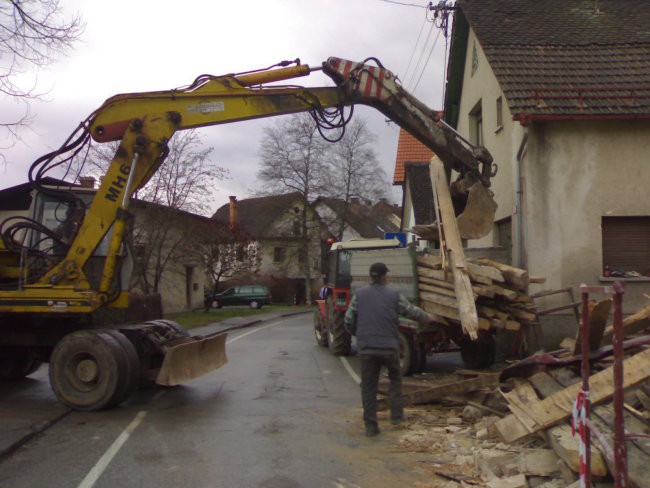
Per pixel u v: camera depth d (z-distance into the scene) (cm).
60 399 789
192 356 893
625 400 522
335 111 936
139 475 536
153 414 773
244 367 1205
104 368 776
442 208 980
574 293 1175
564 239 1184
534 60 1316
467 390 725
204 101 892
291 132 4669
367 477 530
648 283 1154
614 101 1191
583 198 1188
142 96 879
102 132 873
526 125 1152
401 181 3188
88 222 845
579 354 615
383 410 756
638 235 1211
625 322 735
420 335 1020
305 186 4669
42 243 907
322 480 523
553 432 504
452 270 901
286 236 5009
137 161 861
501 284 904
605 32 1439
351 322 687
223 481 521
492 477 507
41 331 908
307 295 4766
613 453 324
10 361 1012
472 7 1593
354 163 4750
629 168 1190
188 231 2831
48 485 512
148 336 884
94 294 827
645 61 1309
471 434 641
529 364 639
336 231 4922
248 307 4175
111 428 702
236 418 749
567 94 1201
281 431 685
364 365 671
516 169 1209
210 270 3322
